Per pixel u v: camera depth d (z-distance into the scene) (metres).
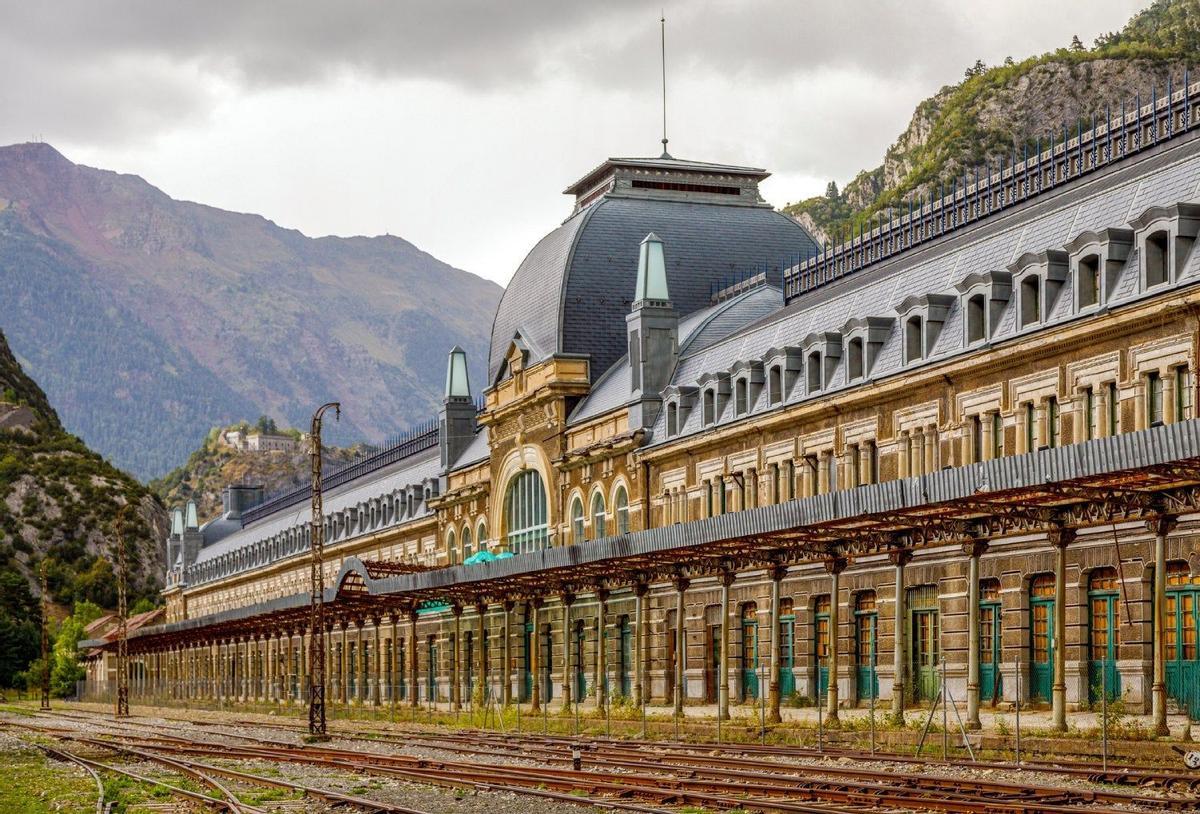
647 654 69.75
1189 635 40.44
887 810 27.03
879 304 56.88
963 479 37.75
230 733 68.12
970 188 57.59
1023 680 45.75
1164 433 31.83
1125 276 42.84
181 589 181.88
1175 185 43.22
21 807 34.50
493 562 64.31
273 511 167.12
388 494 111.50
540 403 80.25
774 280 81.50
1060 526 38.25
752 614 62.25
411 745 52.59
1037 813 25.19
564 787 34.53
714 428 64.00
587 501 76.00
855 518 41.28
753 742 46.06
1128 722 38.75
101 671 179.25
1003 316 47.81
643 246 72.31
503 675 78.38
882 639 53.03
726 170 86.31
